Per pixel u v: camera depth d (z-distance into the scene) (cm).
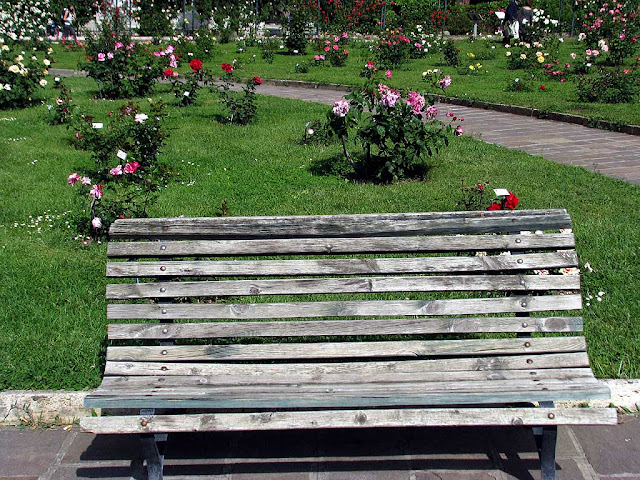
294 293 315
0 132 1072
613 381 344
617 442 317
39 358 377
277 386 293
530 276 314
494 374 299
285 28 2694
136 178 771
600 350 374
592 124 1066
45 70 1523
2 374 362
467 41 2597
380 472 298
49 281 488
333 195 683
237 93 1485
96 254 551
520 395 278
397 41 1955
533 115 1186
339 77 1727
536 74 1648
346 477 296
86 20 2964
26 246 569
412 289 314
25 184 765
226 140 984
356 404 278
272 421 276
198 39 2388
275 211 625
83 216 620
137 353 312
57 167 845
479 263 317
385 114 743
